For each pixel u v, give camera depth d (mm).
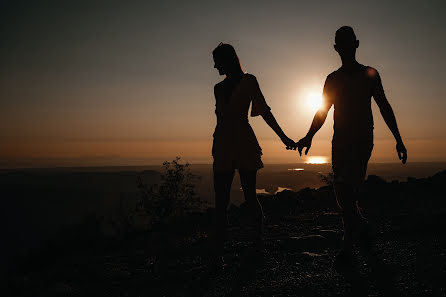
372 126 3768
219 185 3848
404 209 6051
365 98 3719
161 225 6738
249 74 3912
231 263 3777
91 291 3336
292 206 6984
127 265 4117
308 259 3699
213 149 3912
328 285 2861
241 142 3822
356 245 4082
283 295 2730
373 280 2900
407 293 2555
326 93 3906
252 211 3975
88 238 6316
